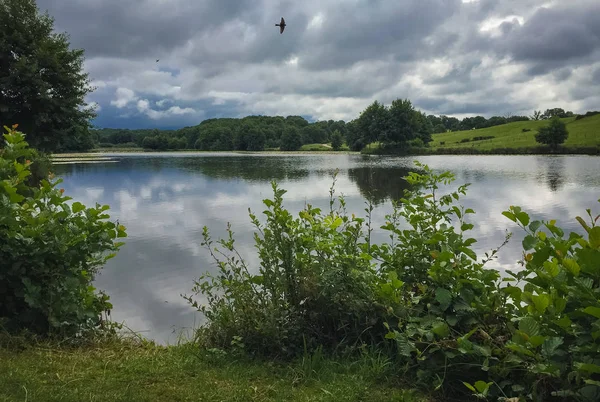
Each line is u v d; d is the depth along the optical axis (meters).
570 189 23.53
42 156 17.86
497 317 3.32
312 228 4.17
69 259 4.10
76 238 4.11
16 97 27.09
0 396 2.96
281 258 4.05
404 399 3.04
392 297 3.49
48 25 28.72
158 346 4.33
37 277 4.05
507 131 126.06
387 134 102.31
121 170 42.50
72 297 4.14
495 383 2.90
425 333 3.17
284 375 3.45
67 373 3.42
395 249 4.13
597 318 2.62
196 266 8.56
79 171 40.69
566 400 2.73
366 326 3.78
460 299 3.36
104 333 4.60
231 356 3.77
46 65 27.31
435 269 3.46
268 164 55.75
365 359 3.46
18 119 27.34
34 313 4.07
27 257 3.97
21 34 27.41
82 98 29.02
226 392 3.16
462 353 3.01
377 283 3.75
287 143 142.00
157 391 3.17
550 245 3.10
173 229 12.58
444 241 3.73
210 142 147.00
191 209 16.77
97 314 4.68
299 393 3.18
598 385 2.44
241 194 22.08
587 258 2.70
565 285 2.78
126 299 6.74
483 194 21.22
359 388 3.17
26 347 3.83
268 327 3.71
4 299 4.11
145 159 72.69
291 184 28.14
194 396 3.10
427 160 65.56
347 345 3.74
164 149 144.75
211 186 26.39
